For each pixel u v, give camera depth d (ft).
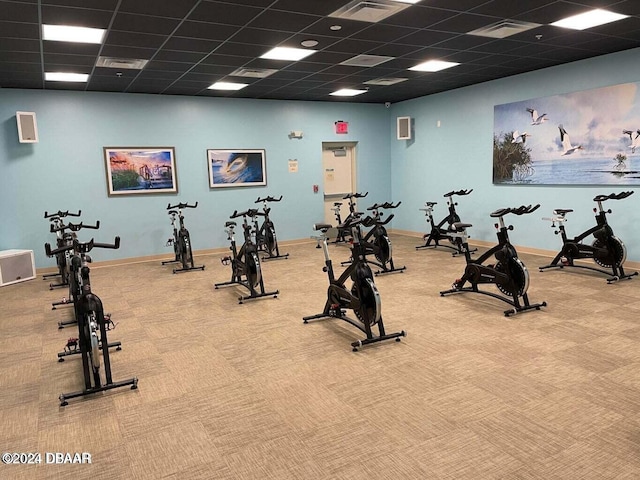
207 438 8.57
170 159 27.22
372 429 8.64
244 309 16.72
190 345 13.30
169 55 18.34
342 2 13.28
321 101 31.48
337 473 7.41
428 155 30.91
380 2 13.51
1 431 9.04
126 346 13.35
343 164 33.68
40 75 20.75
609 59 20.27
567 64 21.90
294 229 31.45
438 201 30.53
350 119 32.65
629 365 10.89
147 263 26.40
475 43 18.08
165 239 27.55
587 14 15.05
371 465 7.57
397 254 26.08
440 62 21.22
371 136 33.60
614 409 8.98
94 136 25.23
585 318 14.25
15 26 14.23
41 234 24.40
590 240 21.77
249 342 13.39
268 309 16.62
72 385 11.02
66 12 13.24
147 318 15.97
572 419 8.68
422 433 8.44
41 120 23.98
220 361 12.10
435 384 10.32
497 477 7.14
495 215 15.37
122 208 26.25
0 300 19.10
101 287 20.74
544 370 10.78
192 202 28.09
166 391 10.52
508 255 15.14
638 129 19.56
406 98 31.60
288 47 17.80
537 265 21.77
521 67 22.76
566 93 22.06
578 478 7.06
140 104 26.21
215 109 28.25
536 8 14.34
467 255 16.88
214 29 15.28
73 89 24.26
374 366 11.42
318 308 16.57
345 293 13.74
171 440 8.54
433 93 29.71
